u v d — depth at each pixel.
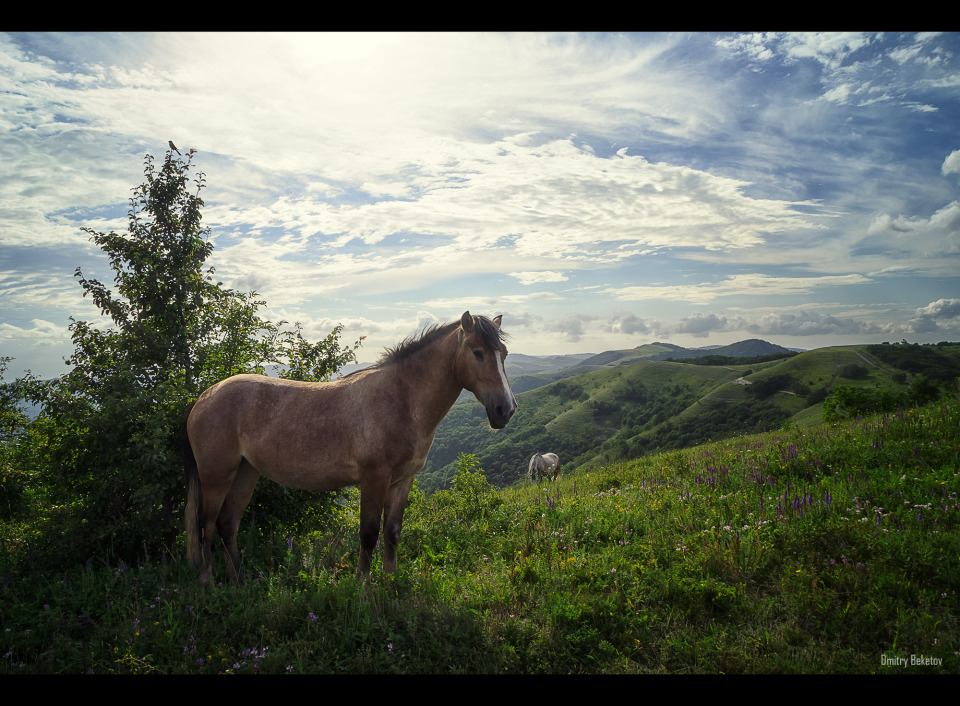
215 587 4.71
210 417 5.27
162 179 7.18
